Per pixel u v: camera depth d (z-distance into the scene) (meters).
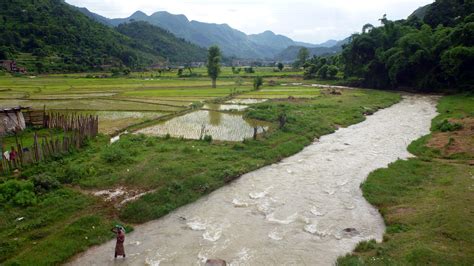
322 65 117.81
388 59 79.56
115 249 16.12
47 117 38.59
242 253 16.28
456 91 68.56
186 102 60.28
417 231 16.75
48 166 25.02
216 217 20.09
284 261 15.59
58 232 17.44
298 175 27.02
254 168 28.23
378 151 33.19
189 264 15.43
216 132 38.69
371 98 65.69
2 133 34.72
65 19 195.25
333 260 15.60
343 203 21.88
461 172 24.12
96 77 126.31
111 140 34.94
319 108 53.06
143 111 51.12
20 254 15.58
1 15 167.12
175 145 32.38
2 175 23.12
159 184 23.50
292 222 19.42
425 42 74.94
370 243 16.42
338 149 34.19
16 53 142.75
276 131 38.12
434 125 40.94
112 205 20.81
